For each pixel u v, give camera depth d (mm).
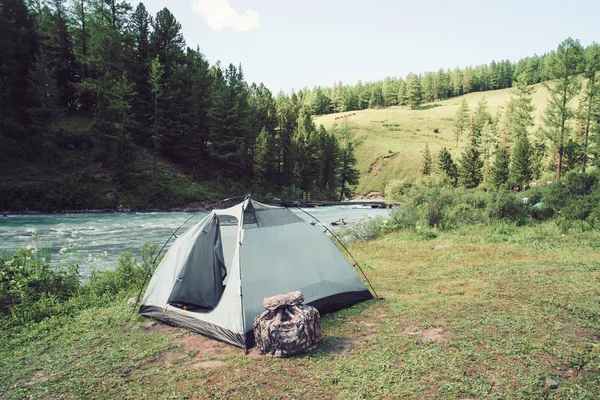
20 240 21188
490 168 66000
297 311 5434
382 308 7094
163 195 45938
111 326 6855
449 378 4250
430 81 181250
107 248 19031
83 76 57188
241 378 4652
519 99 85000
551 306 6285
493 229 15406
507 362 4527
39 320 7262
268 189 64625
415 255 12227
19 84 47562
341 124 130000
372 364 4742
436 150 108938
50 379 4863
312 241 7715
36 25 54188
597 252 10227
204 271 7070
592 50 60812
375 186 101562
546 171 68500
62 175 43469
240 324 5867
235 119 59469
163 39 57562
